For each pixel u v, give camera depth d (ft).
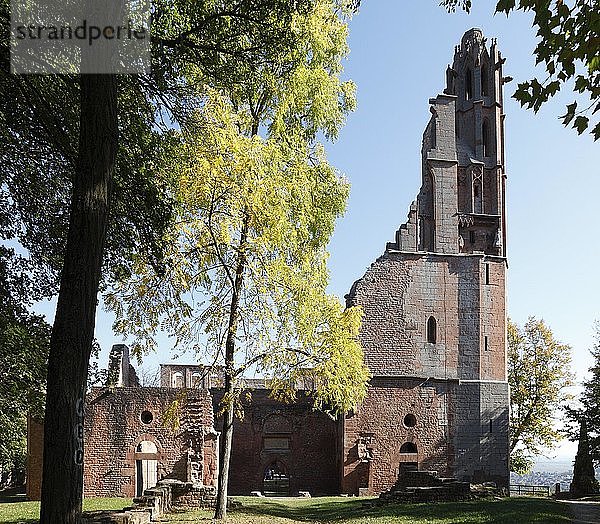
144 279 65.26
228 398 71.05
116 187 46.16
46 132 43.50
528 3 25.89
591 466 137.28
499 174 133.80
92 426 113.70
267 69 48.06
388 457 120.26
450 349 125.08
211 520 68.49
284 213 67.15
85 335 28.71
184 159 57.21
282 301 69.15
